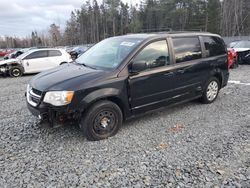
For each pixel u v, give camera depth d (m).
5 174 3.47
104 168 3.59
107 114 4.48
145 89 4.87
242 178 3.34
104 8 76.06
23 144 4.36
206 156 3.89
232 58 13.08
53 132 4.81
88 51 5.77
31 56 14.16
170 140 4.46
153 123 5.23
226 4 55.94
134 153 4.01
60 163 3.74
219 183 3.25
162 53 5.16
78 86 4.14
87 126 4.32
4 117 5.78
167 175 3.42
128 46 4.91
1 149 4.18
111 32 75.00
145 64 4.84
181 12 55.16
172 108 6.16
